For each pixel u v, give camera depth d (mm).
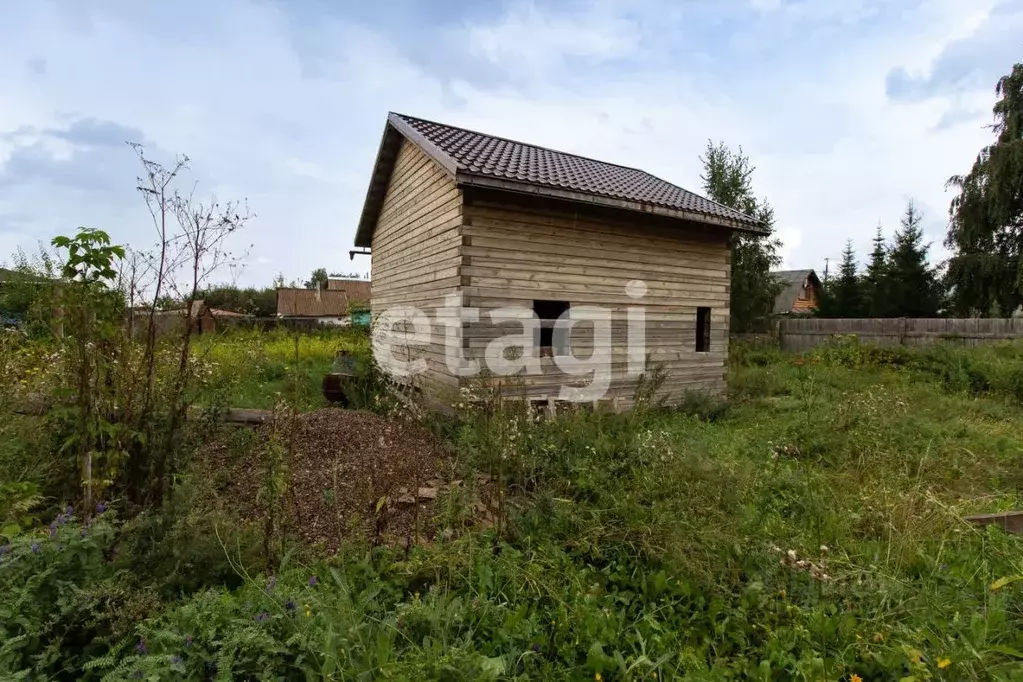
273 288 33250
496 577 2707
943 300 21156
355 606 2354
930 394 8344
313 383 9328
